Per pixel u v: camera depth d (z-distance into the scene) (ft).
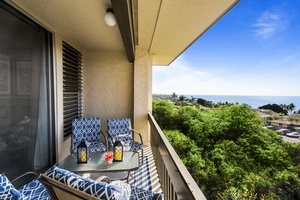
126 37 8.43
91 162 8.32
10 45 6.48
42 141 8.63
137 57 14.49
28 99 7.55
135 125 14.61
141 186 8.72
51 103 9.43
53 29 9.36
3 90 6.16
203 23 8.80
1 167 6.10
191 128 25.16
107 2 6.60
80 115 14.07
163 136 7.83
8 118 6.40
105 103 14.79
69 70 11.86
